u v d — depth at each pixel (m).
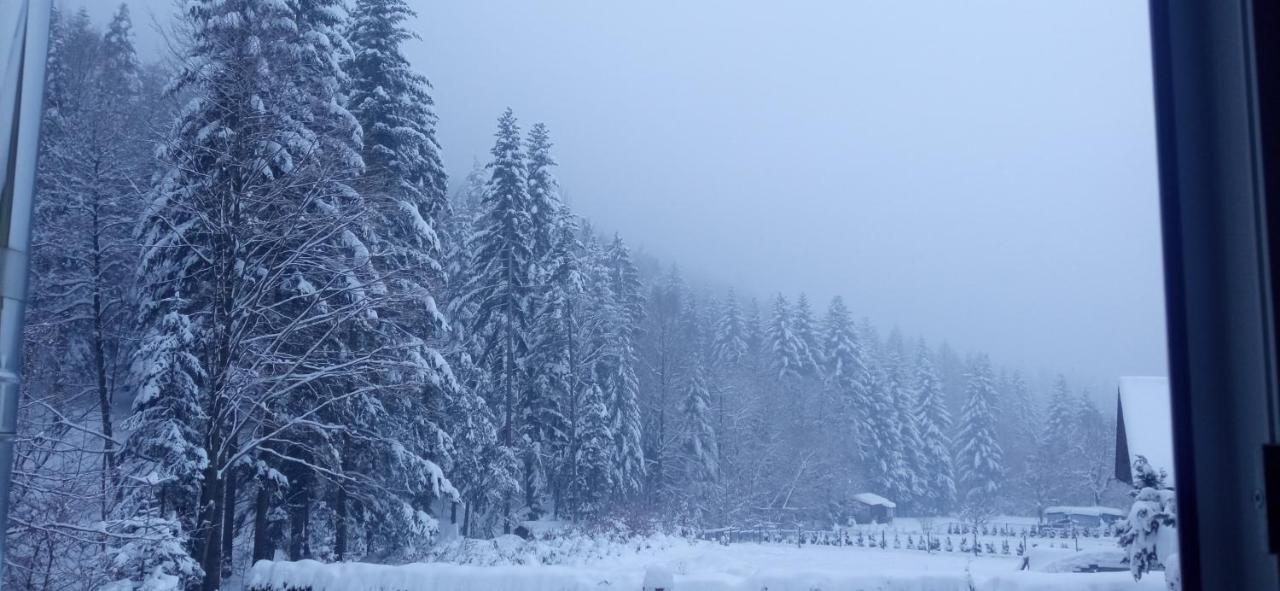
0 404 2.85
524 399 40.59
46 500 11.96
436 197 26.91
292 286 18.20
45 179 22.89
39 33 3.02
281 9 18.12
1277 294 1.75
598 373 46.97
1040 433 44.69
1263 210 1.78
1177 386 1.98
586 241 59.06
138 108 24.67
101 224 22.94
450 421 30.00
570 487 41.34
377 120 24.94
